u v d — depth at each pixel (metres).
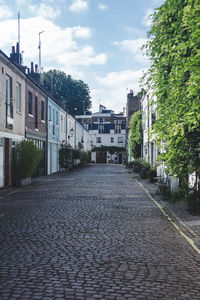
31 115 22.20
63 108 34.78
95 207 10.35
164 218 8.81
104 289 4.08
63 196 12.98
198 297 3.91
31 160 17.34
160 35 8.76
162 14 8.58
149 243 6.28
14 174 17.30
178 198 12.00
